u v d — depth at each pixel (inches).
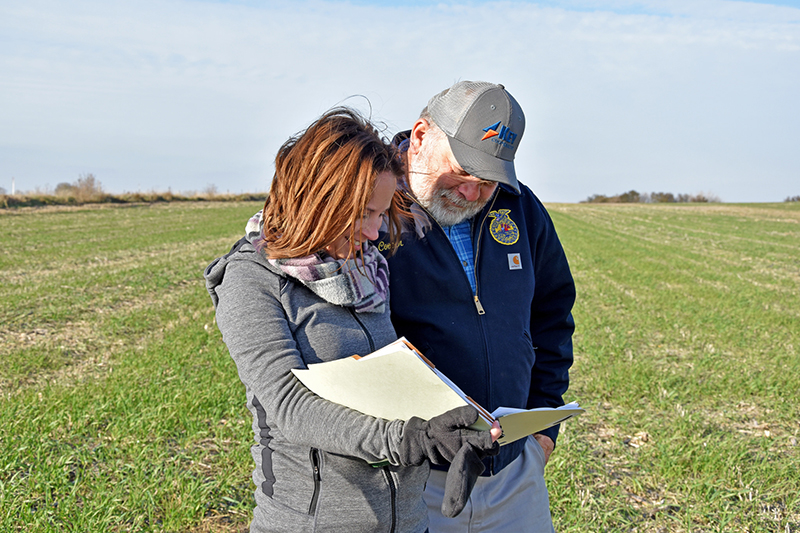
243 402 215.9
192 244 896.3
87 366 265.4
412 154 91.3
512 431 65.6
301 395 59.3
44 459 166.4
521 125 86.2
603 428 212.2
